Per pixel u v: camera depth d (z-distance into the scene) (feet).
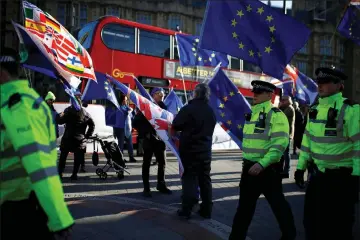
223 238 13.73
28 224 6.84
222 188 23.15
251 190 12.07
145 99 18.90
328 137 10.56
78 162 23.77
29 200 6.91
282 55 16.55
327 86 10.85
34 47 16.61
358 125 10.09
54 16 96.53
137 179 24.89
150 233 13.94
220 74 18.99
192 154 15.83
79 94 23.00
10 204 6.74
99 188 21.86
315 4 137.39
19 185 6.73
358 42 18.40
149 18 108.37
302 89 36.81
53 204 6.20
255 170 11.51
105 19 39.22
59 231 6.29
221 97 18.92
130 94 18.61
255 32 16.70
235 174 28.27
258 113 12.37
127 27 40.55
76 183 22.95
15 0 95.76
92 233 13.58
